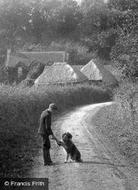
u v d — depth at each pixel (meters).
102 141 16.14
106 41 83.19
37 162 11.73
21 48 104.94
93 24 102.69
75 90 38.66
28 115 19.45
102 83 57.62
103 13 99.25
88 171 10.68
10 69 70.19
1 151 12.37
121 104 22.16
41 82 57.50
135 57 15.66
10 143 13.80
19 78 69.06
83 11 111.50
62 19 114.12
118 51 16.44
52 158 12.44
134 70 16.17
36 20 116.00
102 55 93.69
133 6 15.24
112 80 59.59
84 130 19.16
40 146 14.30
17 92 19.69
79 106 36.81
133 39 15.38
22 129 16.69
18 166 11.09
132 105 18.95
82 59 88.50
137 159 12.72
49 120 11.47
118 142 15.75
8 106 16.42
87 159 12.37
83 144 15.19
